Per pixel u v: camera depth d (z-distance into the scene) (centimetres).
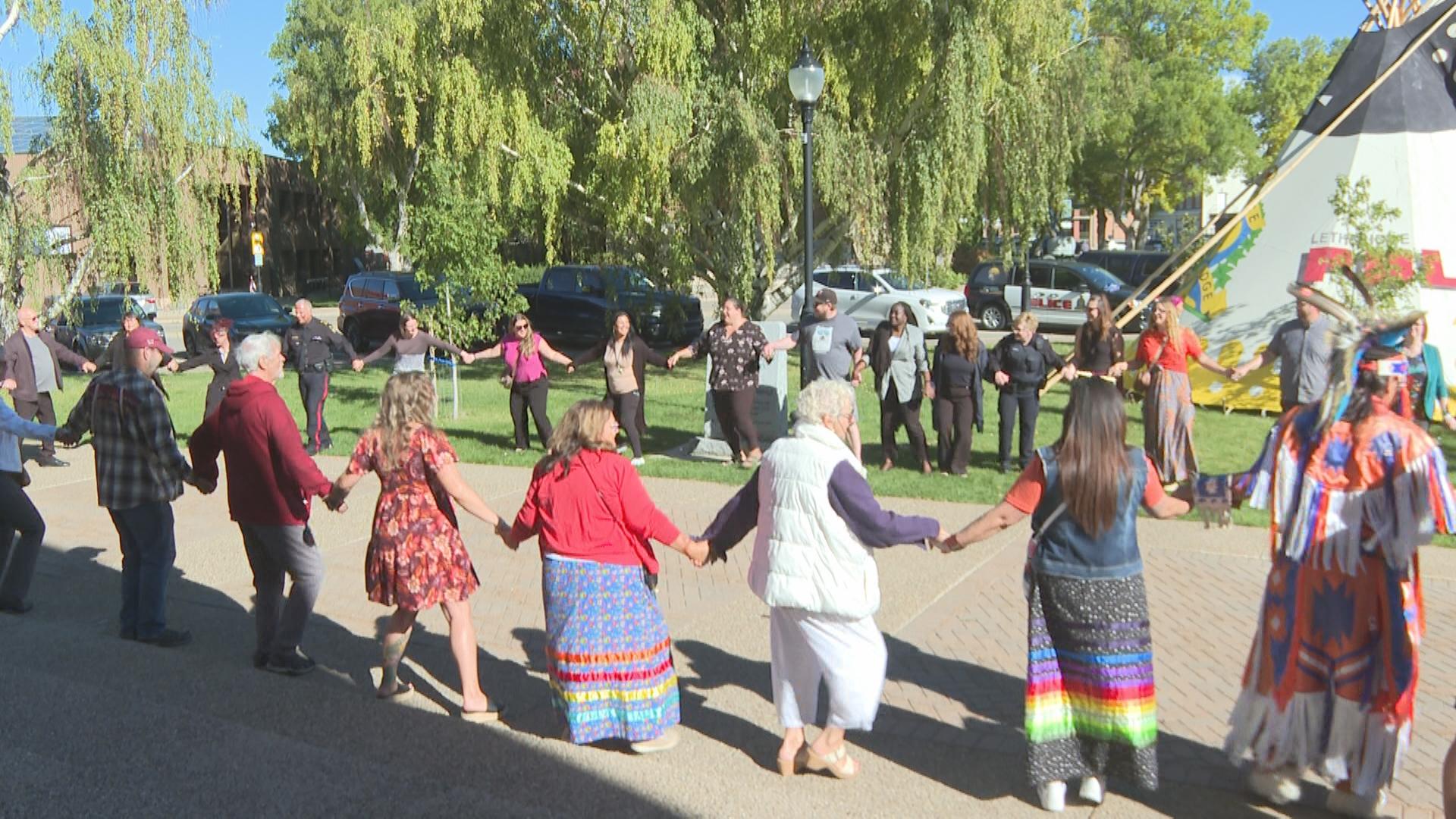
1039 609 401
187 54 1479
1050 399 1571
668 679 461
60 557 806
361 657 589
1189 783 432
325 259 6569
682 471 1095
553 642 455
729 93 1631
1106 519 382
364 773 388
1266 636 406
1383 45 1398
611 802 385
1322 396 396
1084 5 1862
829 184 1628
